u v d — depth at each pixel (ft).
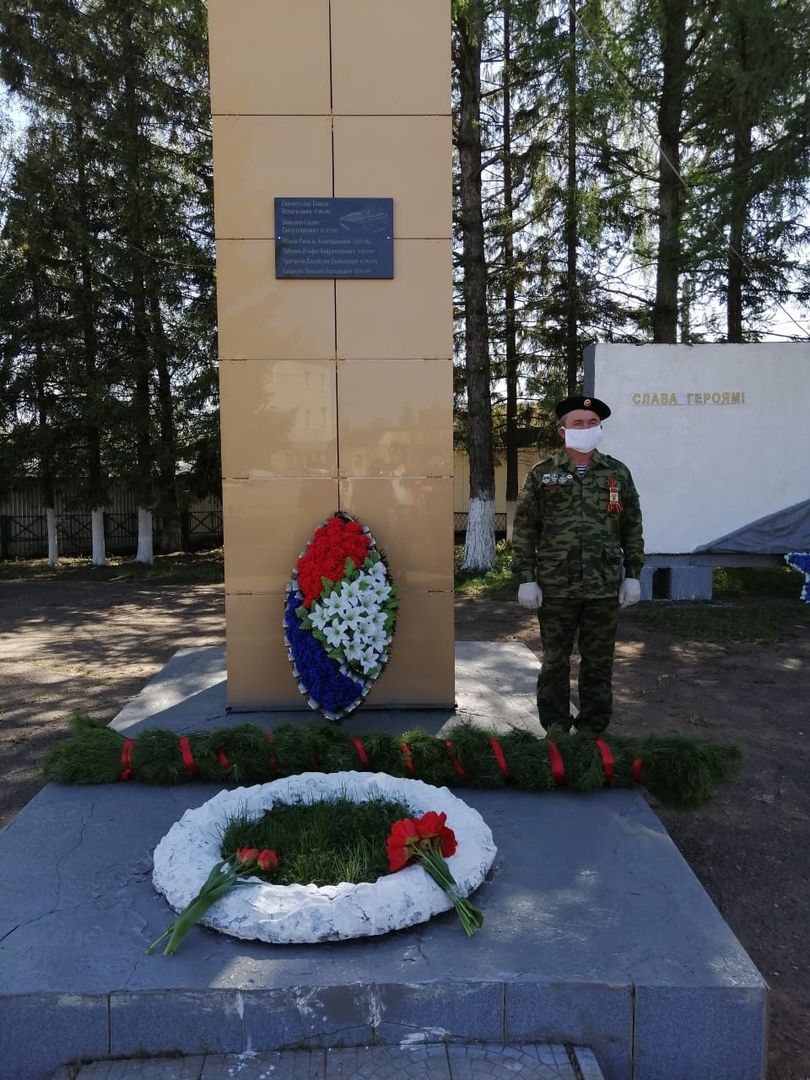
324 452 14.79
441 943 7.45
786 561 34.09
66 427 50.90
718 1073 6.93
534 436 59.16
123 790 11.01
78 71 46.85
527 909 8.08
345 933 7.40
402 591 14.97
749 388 33.63
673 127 38.88
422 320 14.70
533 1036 6.88
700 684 21.49
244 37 14.20
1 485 53.47
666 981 6.91
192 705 15.29
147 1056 6.76
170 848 8.70
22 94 47.65
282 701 15.01
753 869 11.41
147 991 6.75
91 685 21.72
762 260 42.16
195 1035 6.77
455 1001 6.84
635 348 33.45
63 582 47.44
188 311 48.88
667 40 36.27
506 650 20.08
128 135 46.26
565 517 12.30
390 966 7.07
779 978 8.95
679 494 33.96
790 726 17.81
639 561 12.55
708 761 10.97
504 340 55.11
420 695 15.07
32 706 19.60
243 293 14.51
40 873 8.80
